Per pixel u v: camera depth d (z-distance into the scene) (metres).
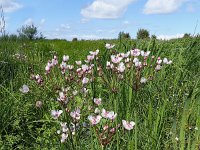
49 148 0.67
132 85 0.66
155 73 0.89
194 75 1.01
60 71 0.66
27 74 1.11
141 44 1.21
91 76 0.70
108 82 0.69
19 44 1.67
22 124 0.78
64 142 0.54
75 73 0.67
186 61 1.10
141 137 0.62
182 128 0.55
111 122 0.53
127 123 0.49
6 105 0.82
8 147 0.72
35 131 0.77
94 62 0.96
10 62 1.23
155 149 0.56
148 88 0.83
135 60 0.66
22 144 0.76
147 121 0.63
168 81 0.95
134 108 0.65
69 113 0.53
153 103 0.79
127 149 0.55
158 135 0.58
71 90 0.64
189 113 0.64
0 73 1.11
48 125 0.79
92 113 0.56
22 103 0.87
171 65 1.09
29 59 1.33
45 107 0.84
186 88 0.92
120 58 0.66
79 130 0.56
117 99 0.66
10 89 1.00
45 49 2.08
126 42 1.25
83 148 0.58
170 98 0.86
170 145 0.62
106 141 0.47
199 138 0.57
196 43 1.19
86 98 0.67
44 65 1.25
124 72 0.69
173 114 0.79
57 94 0.63
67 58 0.68
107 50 1.10
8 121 0.81
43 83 0.65
